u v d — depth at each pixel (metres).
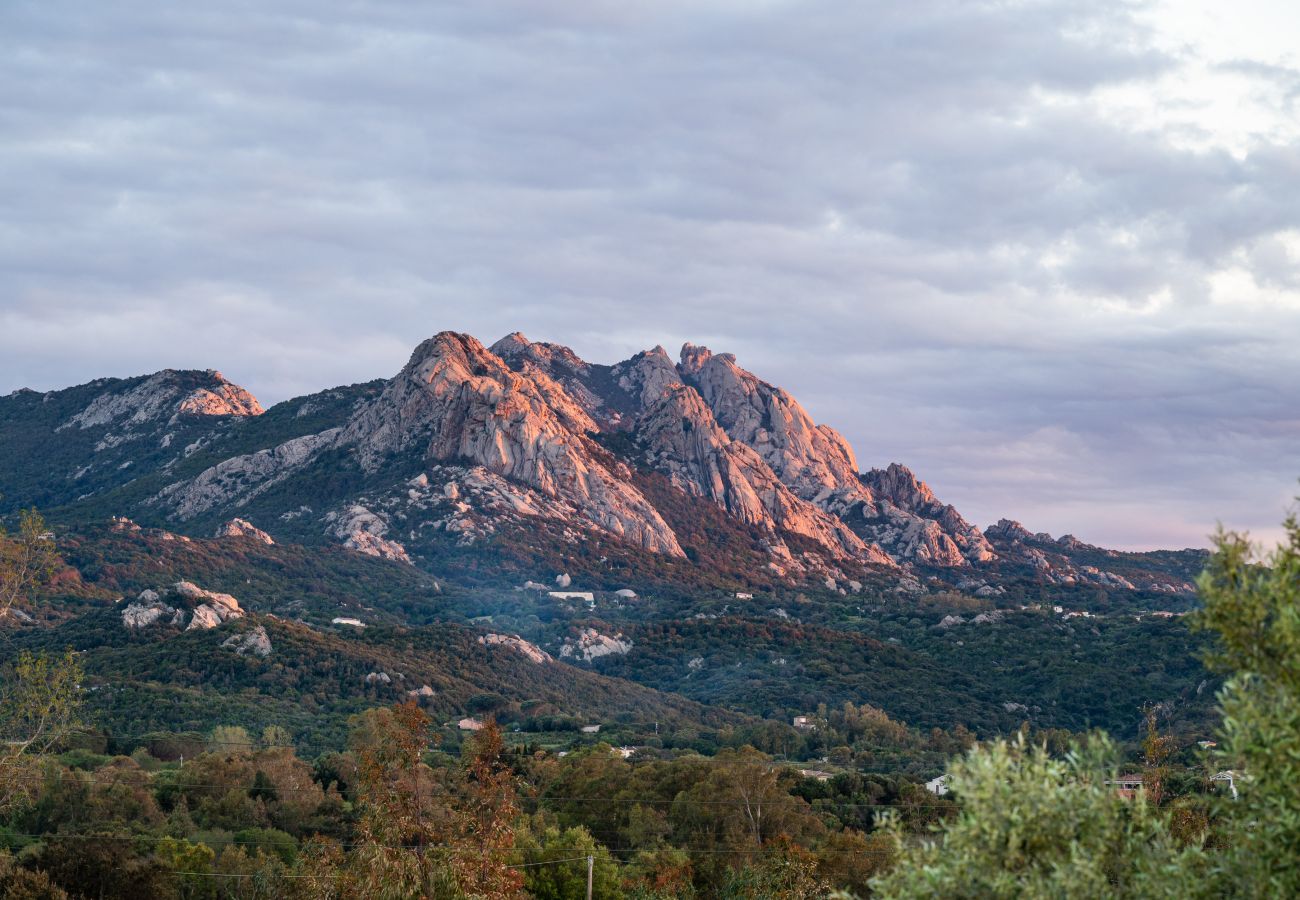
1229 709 24.59
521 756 153.88
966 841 25.36
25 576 65.44
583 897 90.50
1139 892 24.98
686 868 94.81
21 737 63.81
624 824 119.62
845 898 26.92
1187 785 78.56
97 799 117.75
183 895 95.06
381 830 57.03
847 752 188.12
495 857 58.50
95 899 76.81
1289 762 23.70
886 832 29.06
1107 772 26.61
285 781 131.12
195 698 190.25
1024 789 25.33
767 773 116.44
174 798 126.56
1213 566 25.77
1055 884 24.39
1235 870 24.41
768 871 88.12
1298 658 24.16
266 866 93.62
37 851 84.56
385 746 59.25
